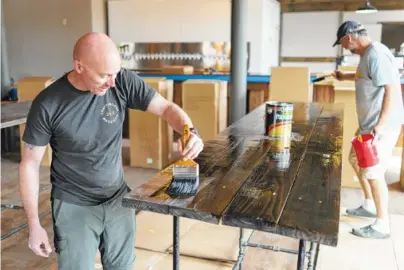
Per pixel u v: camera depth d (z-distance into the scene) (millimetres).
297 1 10250
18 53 9336
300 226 1079
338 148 1914
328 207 1204
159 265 2518
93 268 1716
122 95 1658
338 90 4027
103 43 1399
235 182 1424
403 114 2986
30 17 9102
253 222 1125
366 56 2912
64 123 1539
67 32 8961
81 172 1623
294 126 2471
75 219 1645
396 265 2670
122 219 1730
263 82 5551
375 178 2938
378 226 3020
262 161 1688
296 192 1326
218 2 8641
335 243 1034
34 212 1565
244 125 2475
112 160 1671
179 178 1395
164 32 9055
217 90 4691
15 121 3410
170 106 1725
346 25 2990
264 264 2596
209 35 8828
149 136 4824
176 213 1211
